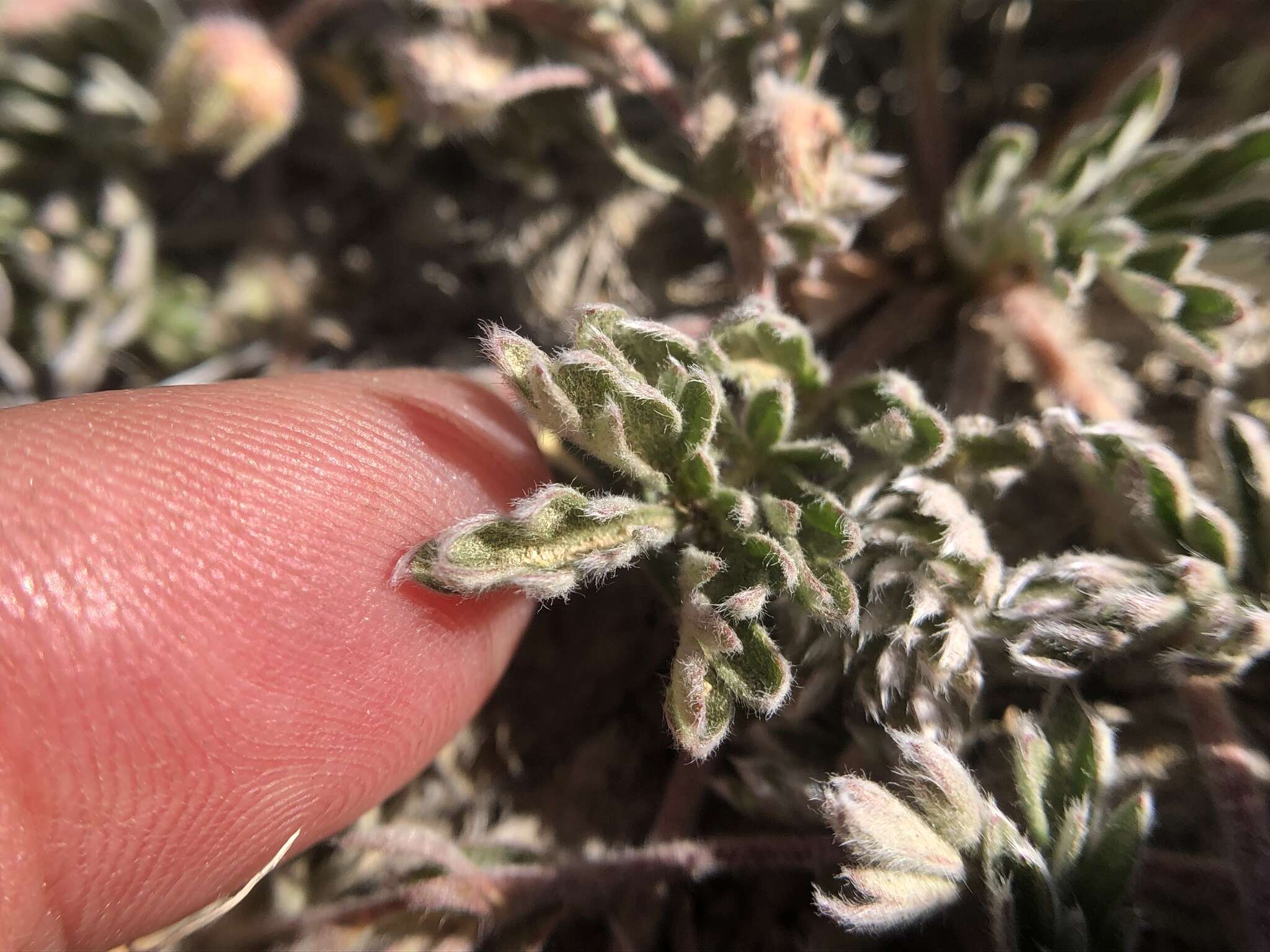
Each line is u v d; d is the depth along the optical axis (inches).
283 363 1.8
